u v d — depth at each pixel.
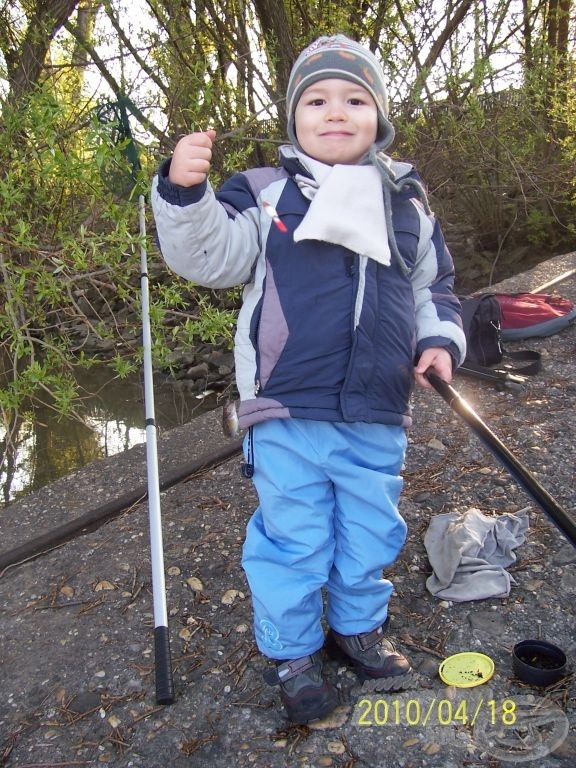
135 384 5.70
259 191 1.82
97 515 2.90
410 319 1.86
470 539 2.43
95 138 3.17
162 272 5.05
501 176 6.83
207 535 2.71
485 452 3.09
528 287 5.14
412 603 2.29
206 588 2.43
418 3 5.94
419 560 2.47
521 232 7.55
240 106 5.14
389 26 5.82
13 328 3.49
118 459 3.41
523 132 6.67
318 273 1.75
